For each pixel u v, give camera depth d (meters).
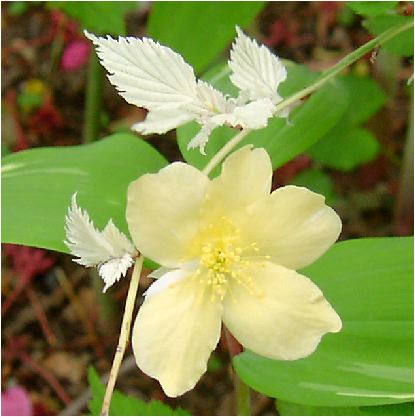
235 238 0.18
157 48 0.19
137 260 0.18
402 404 0.21
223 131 0.24
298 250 0.18
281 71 0.20
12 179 0.24
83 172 0.24
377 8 0.22
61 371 0.34
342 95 0.25
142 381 0.33
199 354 0.18
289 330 0.18
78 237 0.18
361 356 0.22
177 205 0.18
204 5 0.27
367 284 0.23
